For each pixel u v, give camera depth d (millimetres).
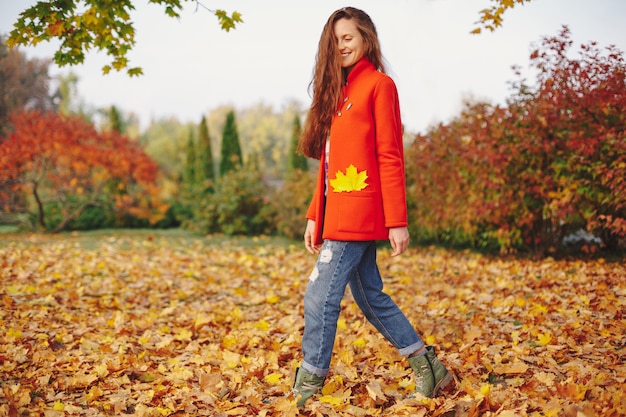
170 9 4105
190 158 21375
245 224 12508
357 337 3492
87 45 4336
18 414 2361
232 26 4145
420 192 8320
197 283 6078
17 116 14539
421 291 5172
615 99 5879
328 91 2439
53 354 3277
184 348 3594
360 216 2328
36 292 5203
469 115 7422
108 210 15922
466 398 2385
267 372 2957
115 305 4809
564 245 7750
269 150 56344
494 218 7102
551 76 6422
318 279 2395
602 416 2090
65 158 13922
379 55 2516
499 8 4961
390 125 2348
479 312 4129
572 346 3082
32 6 3871
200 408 2518
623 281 4871
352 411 2373
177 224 16766
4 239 11703
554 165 6582
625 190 5781
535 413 2176
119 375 2949
